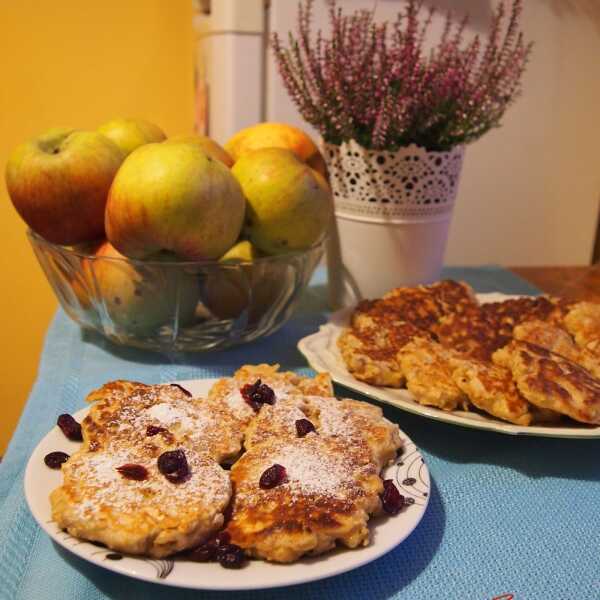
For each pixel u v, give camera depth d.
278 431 0.36
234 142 0.58
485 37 0.78
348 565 0.28
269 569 0.28
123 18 1.16
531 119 0.83
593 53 0.80
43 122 1.19
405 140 0.56
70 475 0.32
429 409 0.41
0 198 1.17
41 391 0.46
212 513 0.29
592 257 0.92
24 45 1.14
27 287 1.20
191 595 0.29
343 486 0.31
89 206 0.47
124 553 0.28
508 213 0.88
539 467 0.39
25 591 0.29
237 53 0.79
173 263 0.46
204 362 0.51
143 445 0.34
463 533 0.33
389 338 0.48
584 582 0.30
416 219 0.57
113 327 0.50
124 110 1.21
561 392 0.39
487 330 0.50
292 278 0.51
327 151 0.59
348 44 0.56
